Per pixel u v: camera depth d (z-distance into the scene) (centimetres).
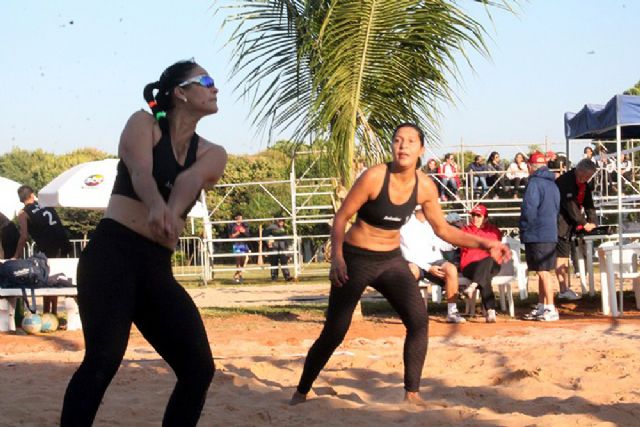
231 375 756
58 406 657
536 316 1218
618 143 1252
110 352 390
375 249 604
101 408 641
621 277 1237
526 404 629
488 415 577
